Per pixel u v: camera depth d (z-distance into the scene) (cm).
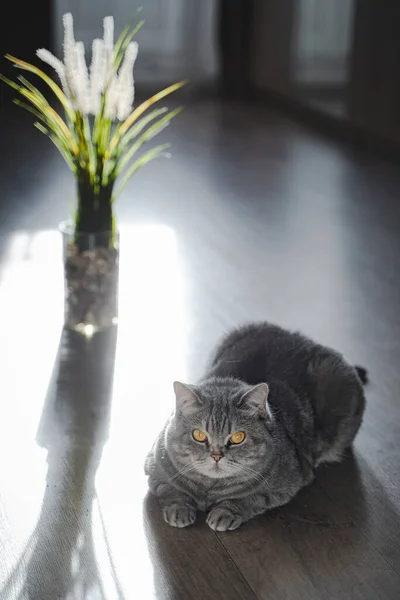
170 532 216
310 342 252
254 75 705
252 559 208
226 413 208
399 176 526
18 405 269
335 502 231
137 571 203
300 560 209
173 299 349
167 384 286
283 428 225
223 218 448
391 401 280
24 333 314
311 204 474
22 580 200
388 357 311
